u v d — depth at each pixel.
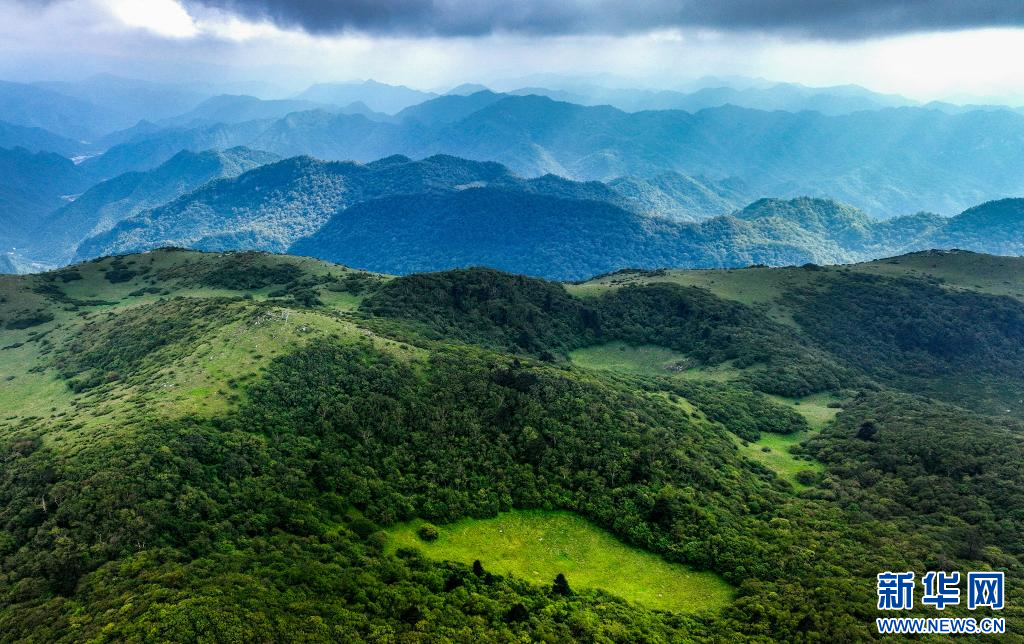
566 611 84.56
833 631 79.69
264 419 110.88
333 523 95.56
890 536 106.62
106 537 80.19
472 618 78.62
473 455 120.19
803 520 112.50
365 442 114.19
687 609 91.69
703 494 116.81
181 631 63.16
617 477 119.31
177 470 92.12
